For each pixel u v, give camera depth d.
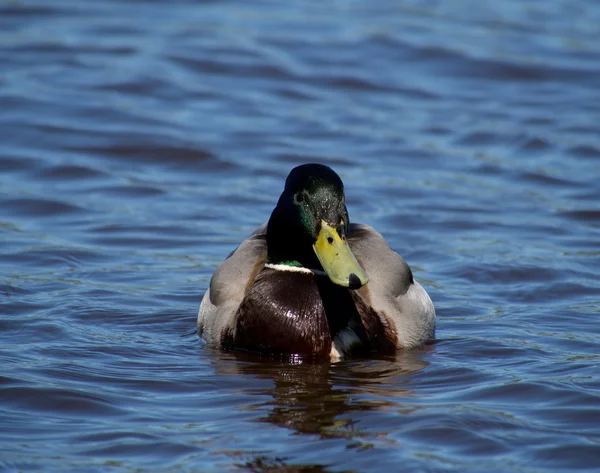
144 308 11.76
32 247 13.75
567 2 27.48
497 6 27.14
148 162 17.78
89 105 19.91
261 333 10.37
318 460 7.70
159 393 9.16
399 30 24.75
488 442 8.01
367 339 10.43
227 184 16.98
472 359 10.21
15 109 19.56
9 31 24.08
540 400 8.91
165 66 22.17
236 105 20.48
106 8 26.19
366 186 16.80
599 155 18.36
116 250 13.89
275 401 8.98
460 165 17.94
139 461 7.66
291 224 10.32
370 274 10.82
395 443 8.01
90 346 10.40
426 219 15.44
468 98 21.42
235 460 7.69
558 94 21.67
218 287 10.93
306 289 10.40
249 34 24.31
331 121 19.91
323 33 24.58
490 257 13.75
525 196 16.56
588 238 14.65
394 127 19.70
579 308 11.85
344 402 8.95
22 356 9.95
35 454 7.75
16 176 16.86
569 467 7.59
